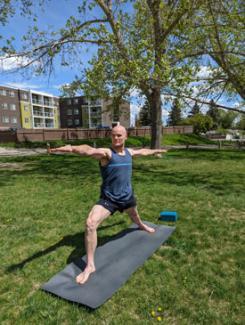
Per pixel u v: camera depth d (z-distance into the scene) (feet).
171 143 106.73
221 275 9.98
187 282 9.54
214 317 7.86
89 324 7.68
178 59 30.35
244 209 17.92
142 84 32.60
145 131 121.19
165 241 12.87
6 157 53.88
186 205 18.93
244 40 32.27
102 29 30.76
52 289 9.14
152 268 10.47
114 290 9.04
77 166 39.32
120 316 7.96
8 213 17.35
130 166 10.96
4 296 8.96
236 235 13.60
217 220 15.81
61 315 8.01
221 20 31.86
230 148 83.82
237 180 28.48
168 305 8.39
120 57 31.73
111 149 10.65
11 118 204.74
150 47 29.48
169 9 34.94
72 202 19.77
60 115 243.81
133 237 13.15
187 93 30.60
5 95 199.21
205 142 120.16
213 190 23.39
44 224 15.43
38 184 26.66
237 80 34.88
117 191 10.60
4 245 12.72
